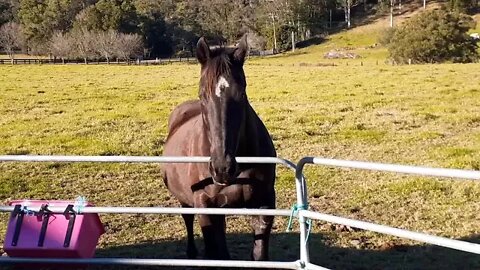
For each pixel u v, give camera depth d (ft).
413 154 35.04
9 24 239.50
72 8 241.96
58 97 65.31
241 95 12.85
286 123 45.75
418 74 79.25
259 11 239.30
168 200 27.04
